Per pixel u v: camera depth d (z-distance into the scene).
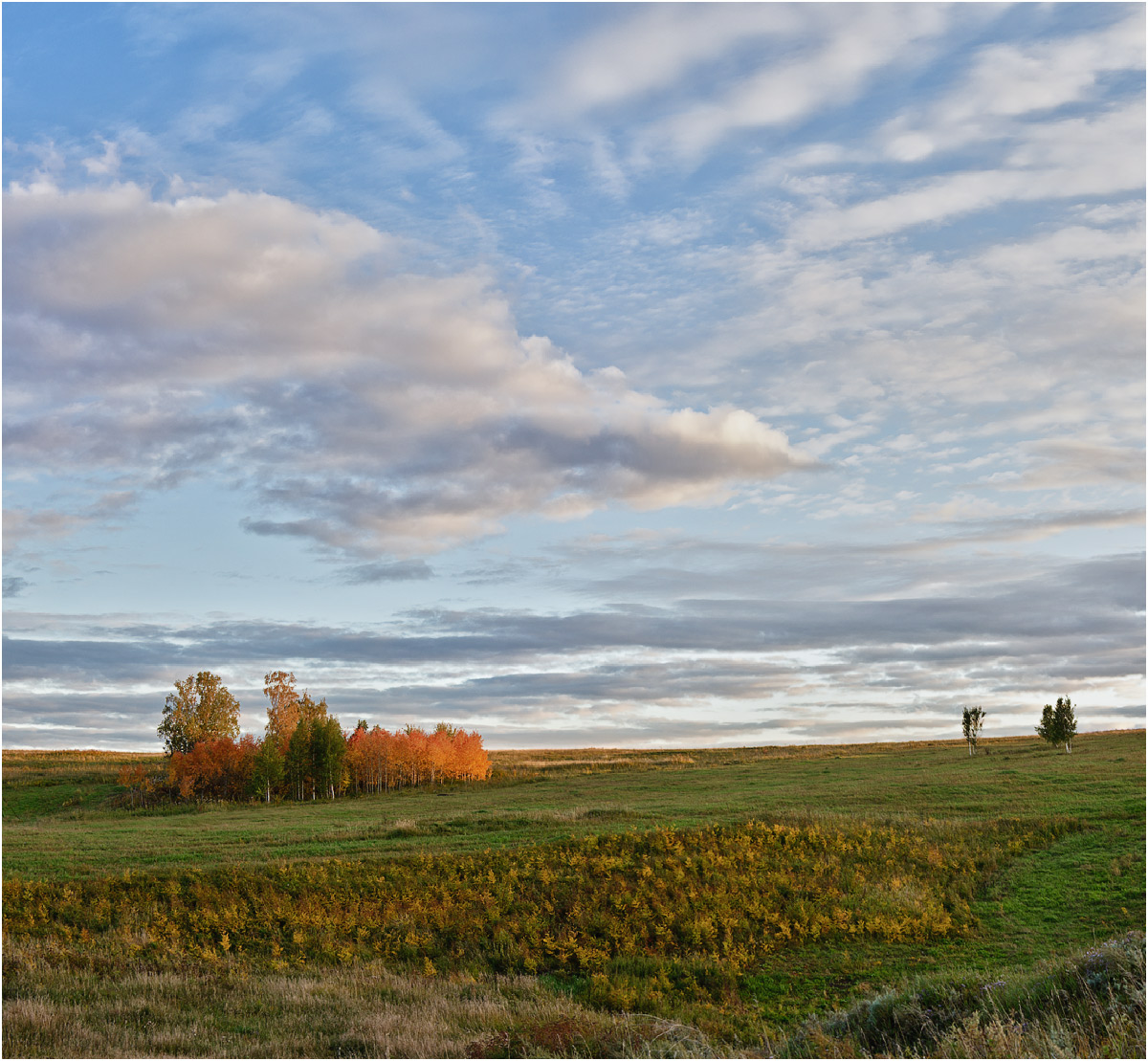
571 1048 15.47
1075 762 62.69
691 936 24.89
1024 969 18.73
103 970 21.08
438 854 35.00
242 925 26.48
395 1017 16.89
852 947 24.02
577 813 46.53
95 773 95.38
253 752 85.06
